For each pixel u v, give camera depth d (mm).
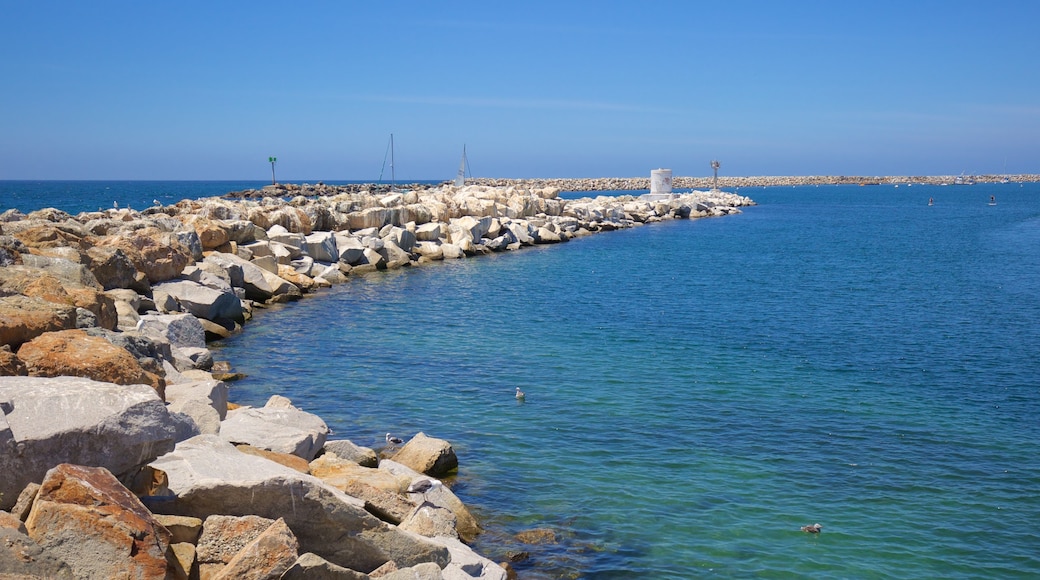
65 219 33969
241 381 20547
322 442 13844
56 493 7062
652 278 42312
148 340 15867
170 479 8672
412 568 8539
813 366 22703
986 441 16406
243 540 8242
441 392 19703
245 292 32531
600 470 14719
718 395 19625
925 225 85375
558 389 20031
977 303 34219
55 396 8062
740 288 38656
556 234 65062
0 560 6289
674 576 11039
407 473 12953
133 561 6926
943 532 12391
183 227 33312
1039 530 12508
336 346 24891
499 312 31438
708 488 13945
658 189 104750
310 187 129500
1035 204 133500
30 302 12781
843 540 12094
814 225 85688
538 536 12070
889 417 17953
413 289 37750
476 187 75125
